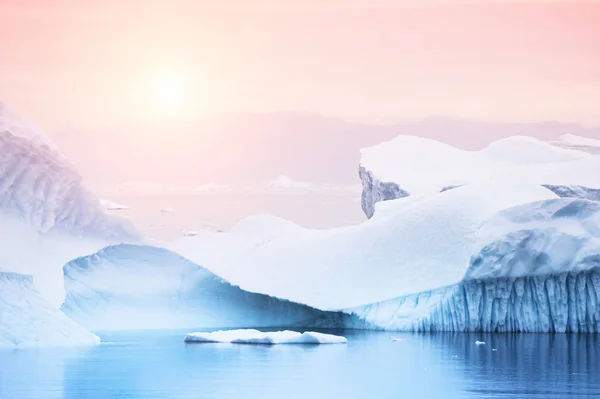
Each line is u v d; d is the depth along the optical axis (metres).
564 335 78.00
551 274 80.19
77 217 91.50
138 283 92.81
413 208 90.19
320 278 89.56
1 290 69.38
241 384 51.00
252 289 90.56
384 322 84.19
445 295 81.94
